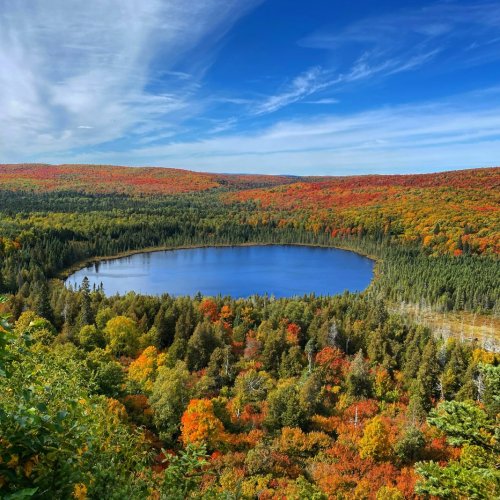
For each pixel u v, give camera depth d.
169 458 12.55
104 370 45.94
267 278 196.25
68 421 9.67
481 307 144.88
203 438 42.25
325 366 77.62
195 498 12.43
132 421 44.50
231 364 75.12
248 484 37.28
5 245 173.88
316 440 49.53
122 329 77.62
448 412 17.39
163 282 185.12
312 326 96.06
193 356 76.38
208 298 117.06
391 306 148.38
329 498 39.47
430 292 151.62
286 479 39.84
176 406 46.81
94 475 10.20
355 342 92.56
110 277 191.88
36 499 8.05
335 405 64.62
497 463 16.22
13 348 9.89
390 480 43.38
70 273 193.12
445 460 47.50
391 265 190.00
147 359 66.38
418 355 79.12
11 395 9.74
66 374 12.95
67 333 76.75
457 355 80.50
